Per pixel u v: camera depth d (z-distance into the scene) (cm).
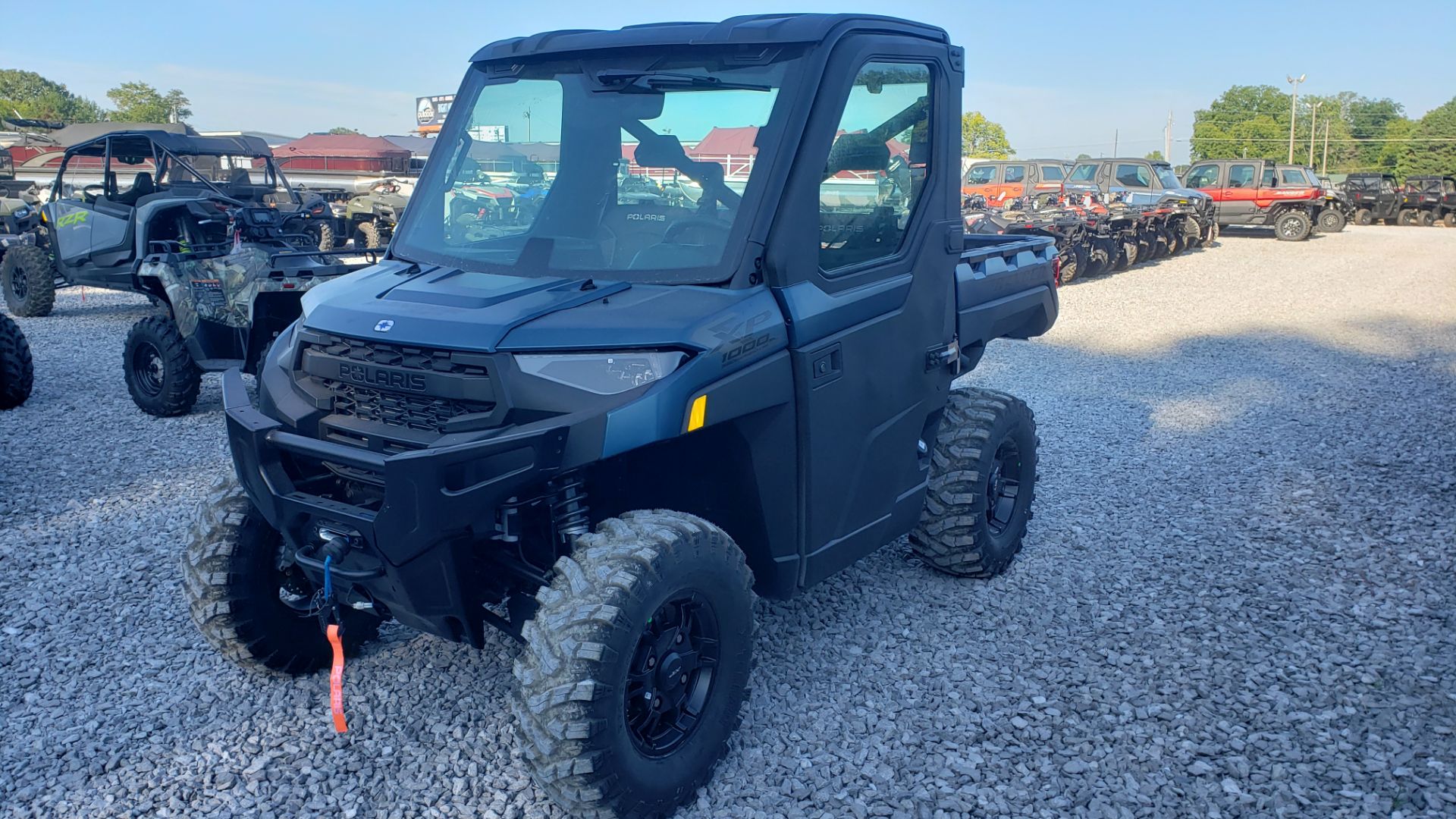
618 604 262
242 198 1092
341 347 301
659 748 290
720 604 295
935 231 380
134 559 480
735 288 299
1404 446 684
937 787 307
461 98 367
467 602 289
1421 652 391
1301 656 389
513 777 311
